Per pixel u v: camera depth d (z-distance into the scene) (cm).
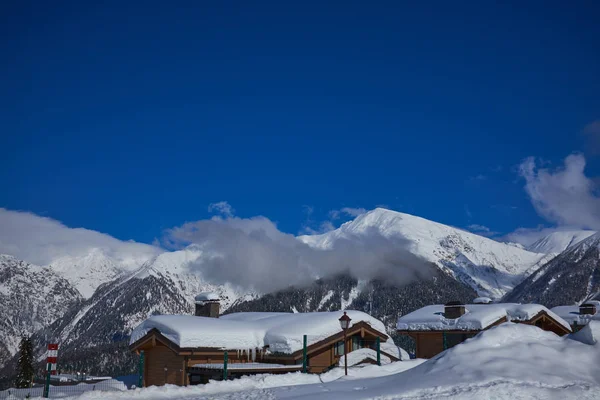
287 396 1688
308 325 3403
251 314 4306
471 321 3706
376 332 3619
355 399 1489
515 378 1480
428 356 3934
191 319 3559
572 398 1325
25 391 3422
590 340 1734
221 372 2975
